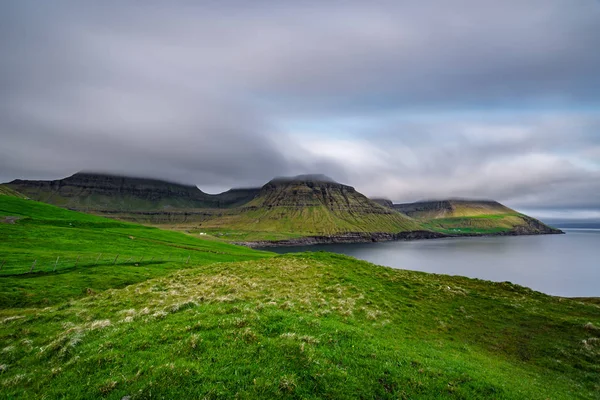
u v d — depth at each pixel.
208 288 35.03
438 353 22.05
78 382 13.64
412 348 21.86
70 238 74.81
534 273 156.25
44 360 16.80
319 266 50.38
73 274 45.44
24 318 25.58
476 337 28.83
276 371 14.08
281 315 20.44
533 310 35.97
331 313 27.61
